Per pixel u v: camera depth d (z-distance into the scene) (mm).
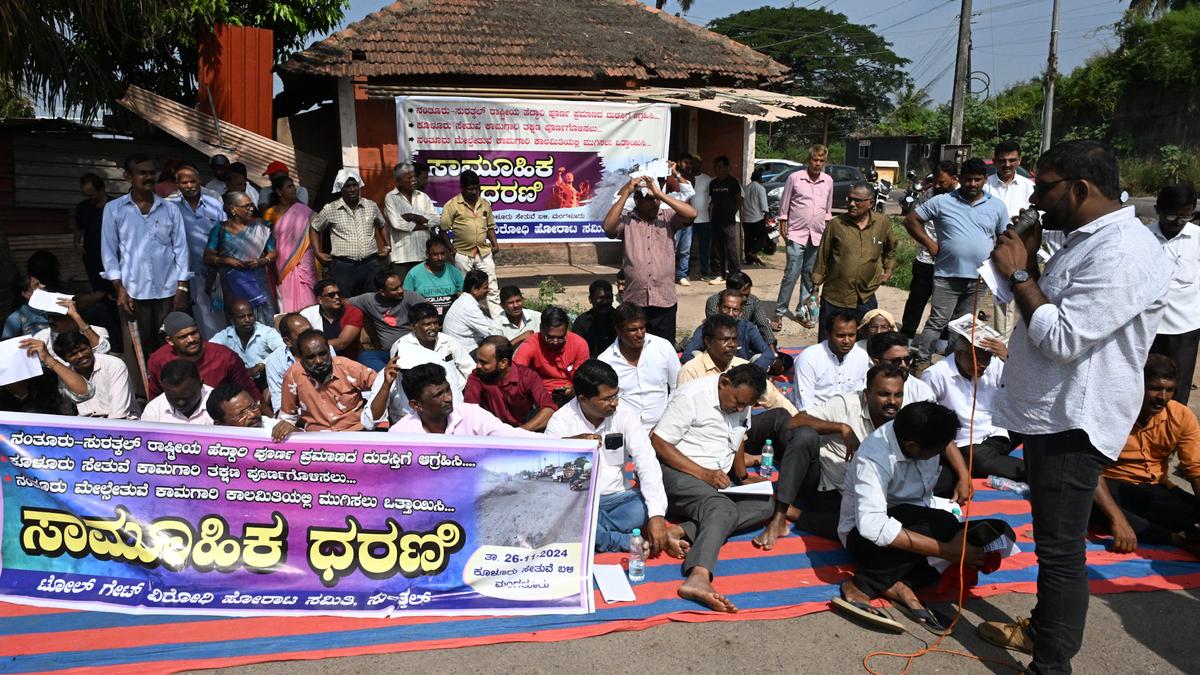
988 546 3688
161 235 6652
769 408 5527
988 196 7027
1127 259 2850
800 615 3861
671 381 5758
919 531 3799
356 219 8250
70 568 4008
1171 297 5637
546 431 4602
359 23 11188
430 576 3998
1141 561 4359
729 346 5250
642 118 11133
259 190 9781
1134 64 31953
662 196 6594
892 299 11234
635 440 4418
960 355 5367
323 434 3984
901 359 5141
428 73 10852
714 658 3510
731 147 13359
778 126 53125
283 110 14555
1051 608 3189
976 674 3424
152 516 4016
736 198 12211
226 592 3922
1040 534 3213
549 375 6039
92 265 8156
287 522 4012
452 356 5988
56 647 3490
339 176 8281
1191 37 30531
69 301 5512
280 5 12008
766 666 3461
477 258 9016
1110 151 2932
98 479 4008
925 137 38844
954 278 7113
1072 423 3029
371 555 4008
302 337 4895
